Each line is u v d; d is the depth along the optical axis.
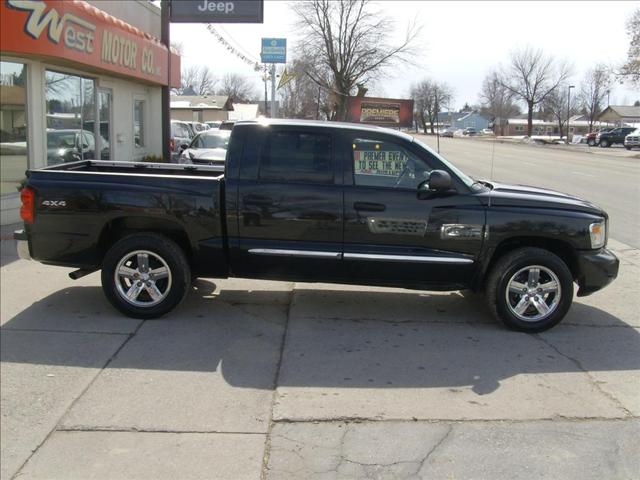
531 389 4.33
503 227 5.37
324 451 3.51
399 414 3.93
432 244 5.41
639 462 3.44
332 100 47.03
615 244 9.95
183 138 22.48
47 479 3.26
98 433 3.69
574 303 6.50
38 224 5.59
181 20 15.62
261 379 4.42
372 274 5.50
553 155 37.97
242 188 5.43
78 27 10.40
